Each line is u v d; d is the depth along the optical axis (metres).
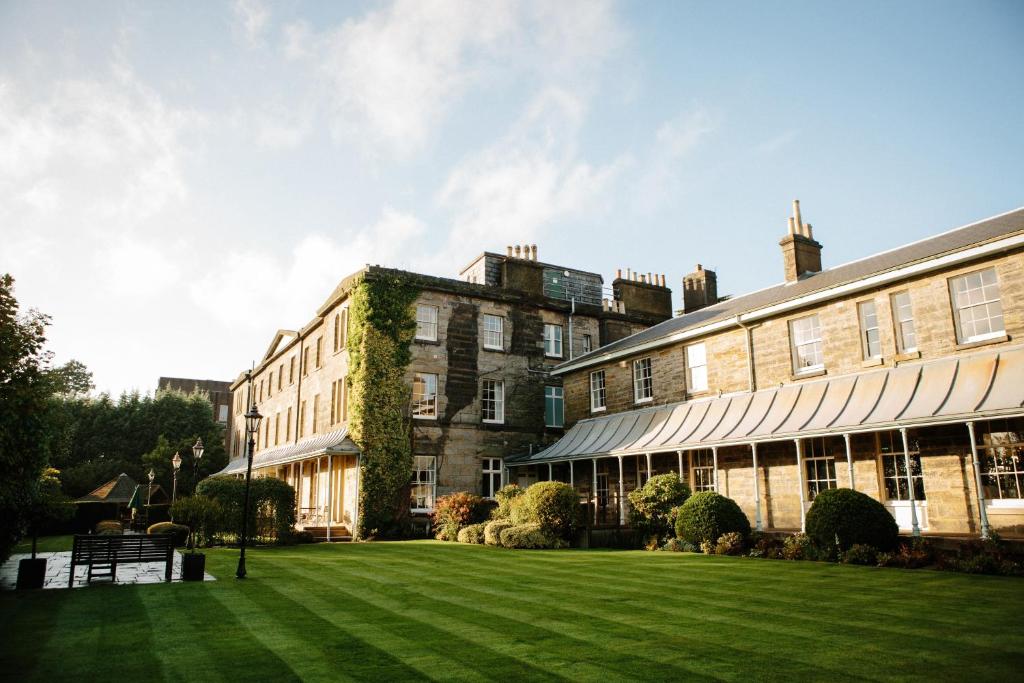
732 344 22.33
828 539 15.01
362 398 26.91
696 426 21.73
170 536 13.90
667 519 19.66
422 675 6.45
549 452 27.86
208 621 9.29
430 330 29.48
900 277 17.44
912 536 14.82
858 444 17.97
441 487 28.28
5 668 6.93
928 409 15.25
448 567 15.14
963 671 6.32
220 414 73.69
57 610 10.27
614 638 7.86
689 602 10.16
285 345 40.44
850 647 7.27
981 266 16.05
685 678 6.25
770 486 20.14
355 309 28.23
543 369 32.00
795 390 19.78
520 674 6.44
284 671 6.66
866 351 18.41
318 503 31.55
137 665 7.00
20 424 11.96
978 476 13.94
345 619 9.23
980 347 15.87
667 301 36.44
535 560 16.45
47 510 14.63
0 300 10.63
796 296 19.94
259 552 19.58
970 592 10.48
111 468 48.22
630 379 26.89
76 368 57.91
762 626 8.39
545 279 35.12
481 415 29.86
